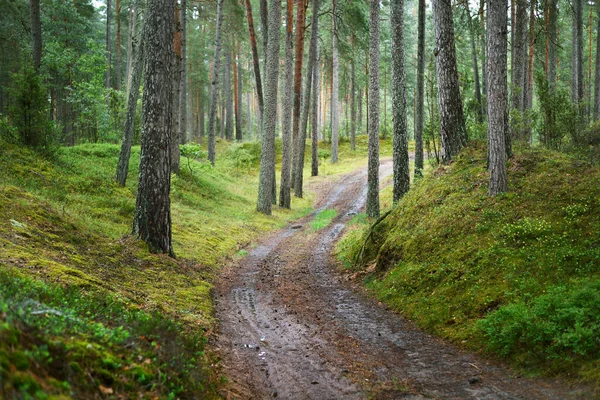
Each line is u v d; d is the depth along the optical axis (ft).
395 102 56.54
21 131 52.49
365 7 105.40
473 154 46.06
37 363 9.84
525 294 24.70
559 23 83.20
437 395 18.42
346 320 30.12
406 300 32.24
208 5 119.65
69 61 86.84
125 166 59.47
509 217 33.37
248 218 73.31
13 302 12.64
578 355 18.63
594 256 24.90
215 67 106.83
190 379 15.33
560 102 48.57
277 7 77.15
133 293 27.45
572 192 32.71
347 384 19.72
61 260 27.61
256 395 18.52
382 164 138.62
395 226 44.83
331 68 154.30
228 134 172.86
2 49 105.50
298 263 49.52
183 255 43.19
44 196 41.04
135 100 59.41
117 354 13.58
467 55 128.06
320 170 139.33
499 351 21.90
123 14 121.19
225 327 27.71
